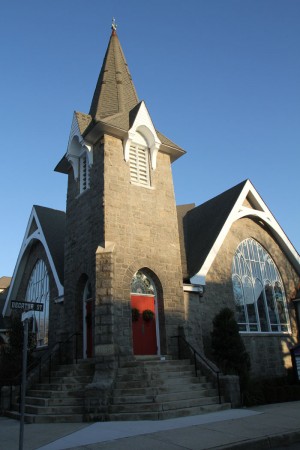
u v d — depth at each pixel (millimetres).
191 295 17266
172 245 17375
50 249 22453
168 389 12648
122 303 14930
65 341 16359
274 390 15211
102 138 17344
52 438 9172
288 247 22016
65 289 17938
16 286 27266
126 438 8750
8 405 14430
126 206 16594
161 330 15859
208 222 20969
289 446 8562
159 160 18812
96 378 13117
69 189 19797
